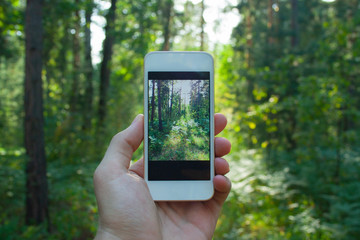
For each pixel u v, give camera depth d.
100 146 12.52
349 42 7.17
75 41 16.70
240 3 22.64
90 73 14.89
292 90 9.16
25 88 6.43
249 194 7.72
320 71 8.66
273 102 8.38
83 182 8.77
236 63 18.81
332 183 6.98
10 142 11.54
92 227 6.28
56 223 6.51
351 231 5.29
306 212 6.20
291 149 9.81
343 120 7.25
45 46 13.98
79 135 11.70
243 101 12.53
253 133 9.96
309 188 7.13
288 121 9.73
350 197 5.97
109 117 14.60
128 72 15.79
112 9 13.48
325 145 7.33
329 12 19.66
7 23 9.03
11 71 25.83
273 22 16.88
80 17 14.38
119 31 13.23
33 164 6.34
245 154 11.02
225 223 6.42
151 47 14.85
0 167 6.10
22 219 6.35
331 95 6.65
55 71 16.44
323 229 5.34
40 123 6.49
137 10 13.98
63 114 11.75
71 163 10.59
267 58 12.23
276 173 8.25
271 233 5.96
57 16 10.34
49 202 7.05
